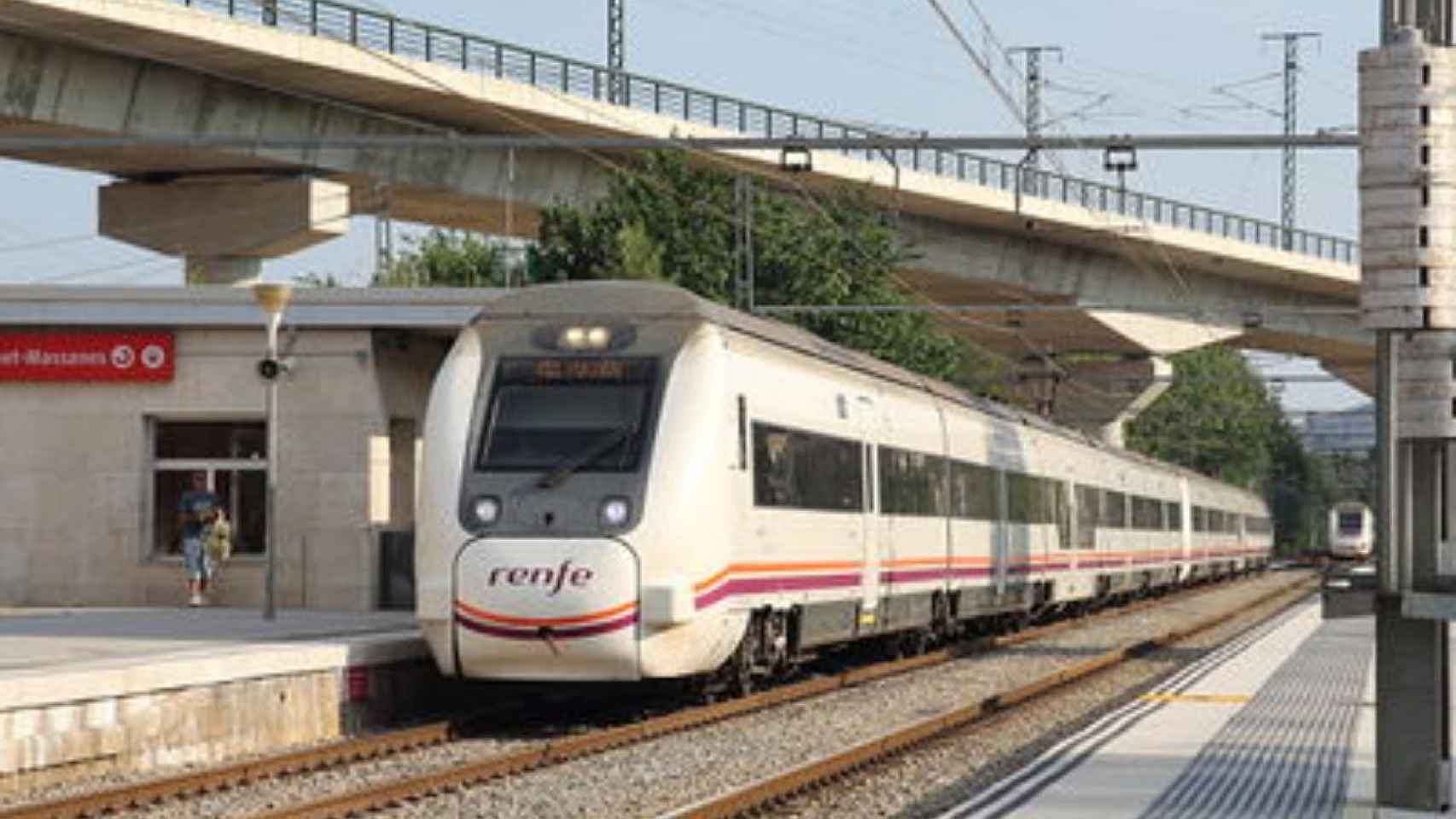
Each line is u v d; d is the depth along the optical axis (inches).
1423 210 554.3
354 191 2324.1
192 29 1838.1
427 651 967.0
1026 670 1288.1
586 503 863.7
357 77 2001.7
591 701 1049.5
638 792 691.4
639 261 2149.4
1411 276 554.3
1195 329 3270.2
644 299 920.9
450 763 773.9
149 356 1418.6
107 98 1913.1
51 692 701.9
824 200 2384.4
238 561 1416.1
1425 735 573.9
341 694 888.3
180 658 800.9
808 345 1099.9
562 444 880.9
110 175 2260.1
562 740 807.1
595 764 769.6
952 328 3176.7
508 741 845.8
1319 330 3442.4
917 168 2561.5
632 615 852.0
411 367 1478.8
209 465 1430.9
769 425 970.7
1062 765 714.8
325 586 1406.3
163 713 764.6
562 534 859.4
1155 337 3196.4
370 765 763.4
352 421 1408.7
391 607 1406.3
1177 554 2719.0
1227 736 818.2
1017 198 2409.0
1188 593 2940.5
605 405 889.5
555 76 2228.1
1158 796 628.4
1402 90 555.5
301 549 1409.9
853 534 1116.5
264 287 1162.6
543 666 860.0
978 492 1469.0
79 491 1422.2
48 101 1862.7
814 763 728.3
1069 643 1600.6
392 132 2193.7
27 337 1421.0
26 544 1422.2
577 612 850.1
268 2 1921.8
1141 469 2450.8
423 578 872.9
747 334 975.0
